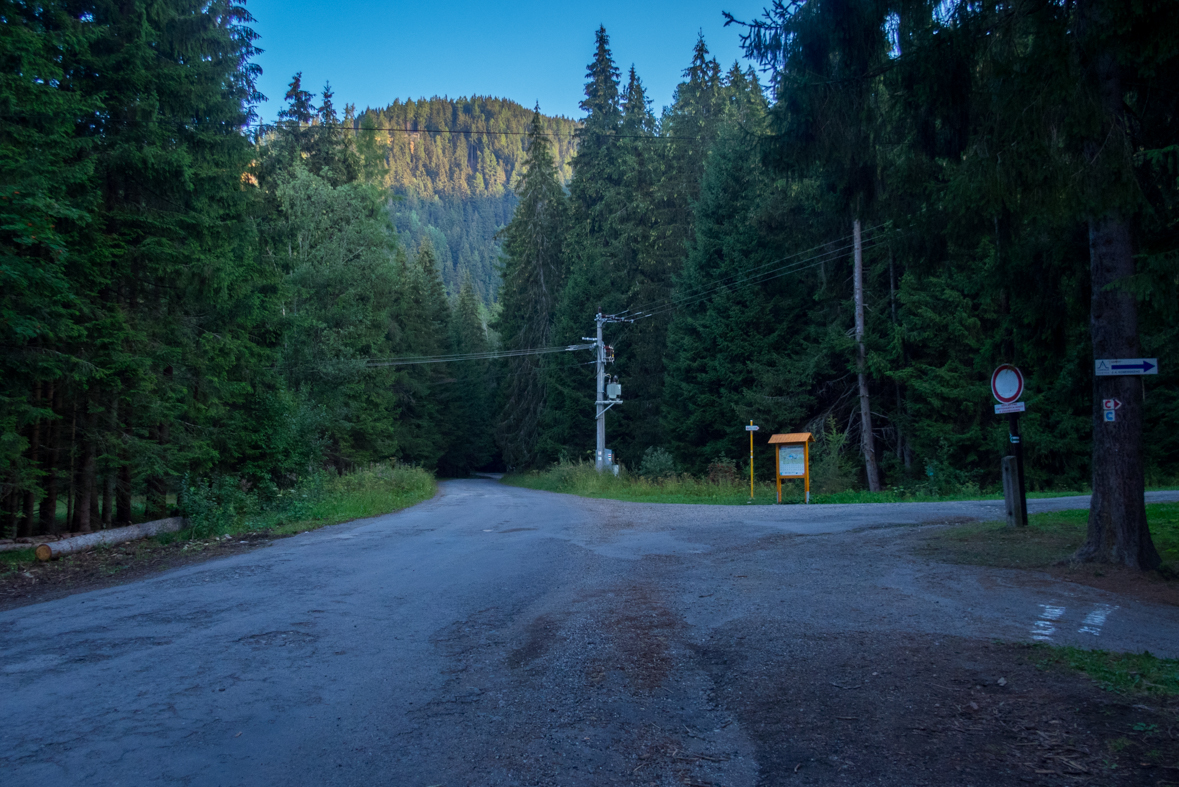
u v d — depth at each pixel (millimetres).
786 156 9797
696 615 6680
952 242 9836
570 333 43938
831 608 6656
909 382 26766
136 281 14586
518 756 3799
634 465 42250
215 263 14586
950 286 25656
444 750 3881
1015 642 5344
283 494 18188
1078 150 7477
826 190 11055
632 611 6918
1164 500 15992
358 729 4172
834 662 5094
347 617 6918
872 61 9016
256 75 18391
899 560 9016
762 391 30328
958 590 7211
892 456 29891
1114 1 6562
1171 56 6883
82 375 12234
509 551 11148
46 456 15055
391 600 7668
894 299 28281
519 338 52469
